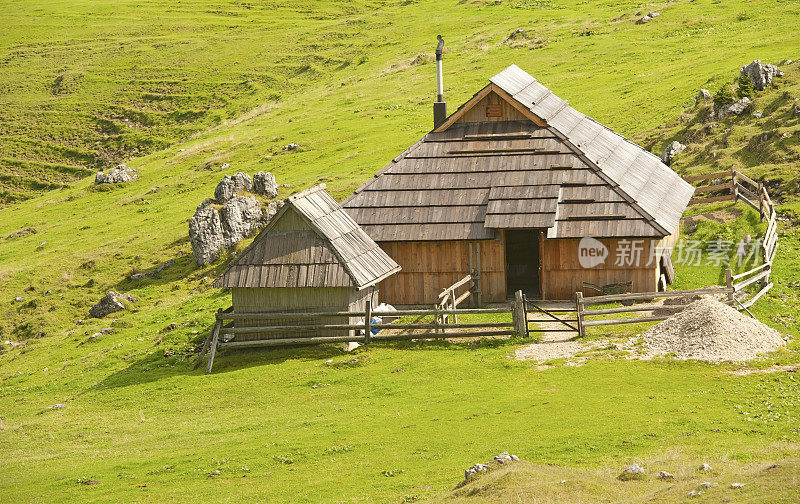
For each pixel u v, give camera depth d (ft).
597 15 305.12
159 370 114.01
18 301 171.22
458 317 113.39
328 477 63.82
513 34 294.87
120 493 66.49
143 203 220.23
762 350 82.17
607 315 104.32
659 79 213.66
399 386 88.22
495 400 78.23
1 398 118.32
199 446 78.13
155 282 170.40
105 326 150.41
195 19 448.24
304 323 109.09
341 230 113.39
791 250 121.60
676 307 94.48
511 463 57.67
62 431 92.53
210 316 134.72
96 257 184.34
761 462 53.88
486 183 120.78
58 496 67.82
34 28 452.35
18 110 359.46
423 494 57.21
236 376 101.76
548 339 97.60
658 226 110.63
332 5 456.86
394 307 121.70
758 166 148.77
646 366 82.23
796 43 209.56
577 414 70.54
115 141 325.83
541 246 116.26
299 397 90.38
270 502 59.93
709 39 241.35
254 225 174.70
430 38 331.77
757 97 169.78
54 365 132.57
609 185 116.47
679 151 166.50
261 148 239.30
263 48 385.29
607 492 50.08
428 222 118.93
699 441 60.95
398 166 126.41
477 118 129.29
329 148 222.69
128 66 387.96
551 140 123.44
